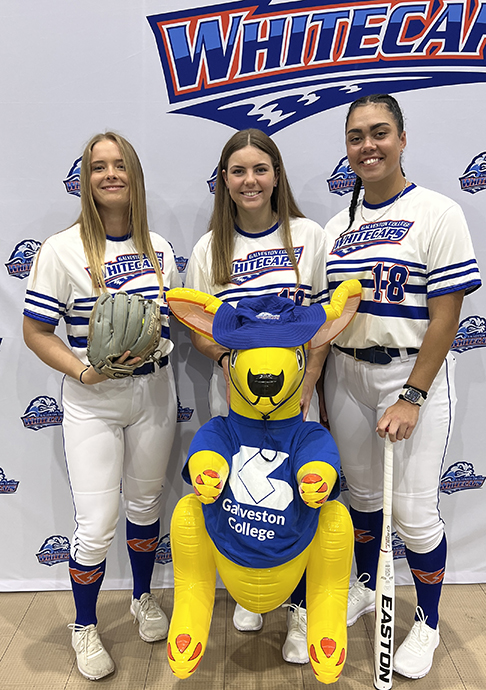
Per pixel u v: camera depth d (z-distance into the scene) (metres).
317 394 1.76
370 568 1.79
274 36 1.65
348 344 1.52
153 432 1.58
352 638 1.71
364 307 1.46
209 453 1.17
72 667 1.61
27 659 1.64
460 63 1.66
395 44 1.65
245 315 1.18
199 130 1.71
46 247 1.47
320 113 1.70
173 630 1.25
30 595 1.96
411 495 1.48
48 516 1.95
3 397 1.87
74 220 1.76
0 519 1.95
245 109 1.69
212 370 1.85
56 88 1.67
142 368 1.53
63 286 1.48
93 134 1.70
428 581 1.56
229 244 1.52
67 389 1.53
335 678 1.20
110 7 1.62
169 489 1.93
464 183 1.74
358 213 1.53
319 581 1.26
